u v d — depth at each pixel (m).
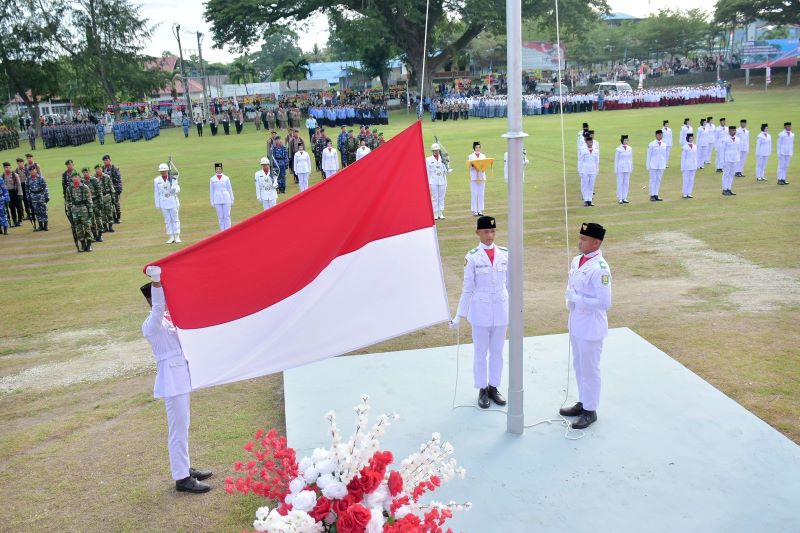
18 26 62.00
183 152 41.22
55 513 6.24
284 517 3.37
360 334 5.62
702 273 12.77
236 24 58.62
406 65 70.81
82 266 15.92
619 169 19.80
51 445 7.55
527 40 85.88
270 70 155.62
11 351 10.62
